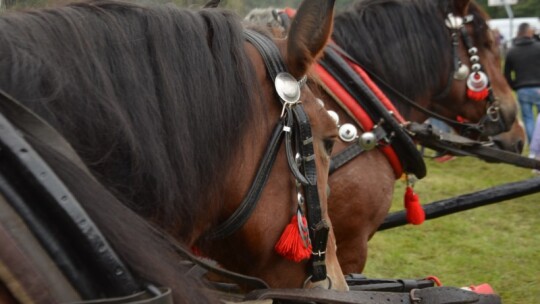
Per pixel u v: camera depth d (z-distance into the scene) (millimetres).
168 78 1871
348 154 3645
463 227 7250
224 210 2107
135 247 1422
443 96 4500
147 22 1901
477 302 2930
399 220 4262
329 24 2150
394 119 3705
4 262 1213
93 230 1330
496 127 4703
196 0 2646
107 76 1742
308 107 2225
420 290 2705
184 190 1873
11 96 1553
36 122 1443
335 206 3645
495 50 4699
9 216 1291
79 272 1339
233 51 2057
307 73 2262
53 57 1667
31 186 1323
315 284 2266
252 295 2104
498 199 4434
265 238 2148
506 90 4711
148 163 1759
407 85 4172
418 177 3938
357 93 3695
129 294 1351
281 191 2150
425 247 6672
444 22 4363
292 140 2164
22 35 1664
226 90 2002
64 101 1624
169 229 1872
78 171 1438
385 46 4078
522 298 5492
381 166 3773
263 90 2146
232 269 2291
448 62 4422
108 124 1678
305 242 2148
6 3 1963
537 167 4504
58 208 1316
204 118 1943
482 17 4574
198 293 1547
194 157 1920
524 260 6340
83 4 1873
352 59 3838
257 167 2109
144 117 1778
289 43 2186
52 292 1295
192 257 1835
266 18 3766
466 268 6141
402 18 4172
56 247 1323
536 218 7605
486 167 10297
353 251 3756
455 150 4371
